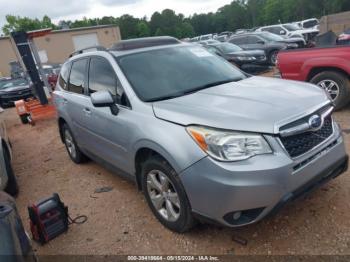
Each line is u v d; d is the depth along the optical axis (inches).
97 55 165.6
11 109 596.4
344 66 228.4
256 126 101.1
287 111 107.3
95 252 124.5
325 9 2603.3
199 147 104.1
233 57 502.6
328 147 114.4
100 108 153.6
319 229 117.6
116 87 145.2
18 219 94.7
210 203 103.7
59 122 217.5
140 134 124.0
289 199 101.3
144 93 135.3
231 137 100.5
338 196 134.9
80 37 1525.6
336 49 233.8
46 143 294.7
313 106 112.9
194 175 104.8
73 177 198.1
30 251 91.4
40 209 132.2
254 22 3587.6
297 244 112.2
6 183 171.2
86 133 176.1
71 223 145.3
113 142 148.3
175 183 114.0
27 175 217.2
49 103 426.0
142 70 146.2
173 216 122.9
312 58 243.4
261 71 509.7
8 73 1385.3
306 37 752.3
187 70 152.3
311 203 132.6
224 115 106.8
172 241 123.0
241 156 99.4
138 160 134.8
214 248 116.2
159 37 175.5
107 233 134.8
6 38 1349.7
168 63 153.6
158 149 115.8
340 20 703.7
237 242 117.2
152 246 122.2
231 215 102.0
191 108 116.0
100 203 159.8
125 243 126.6
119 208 152.2
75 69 189.5
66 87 200.2
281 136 101.0
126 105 137.6
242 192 97.8
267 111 107.3
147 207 149.0
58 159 239.0
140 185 141.8
